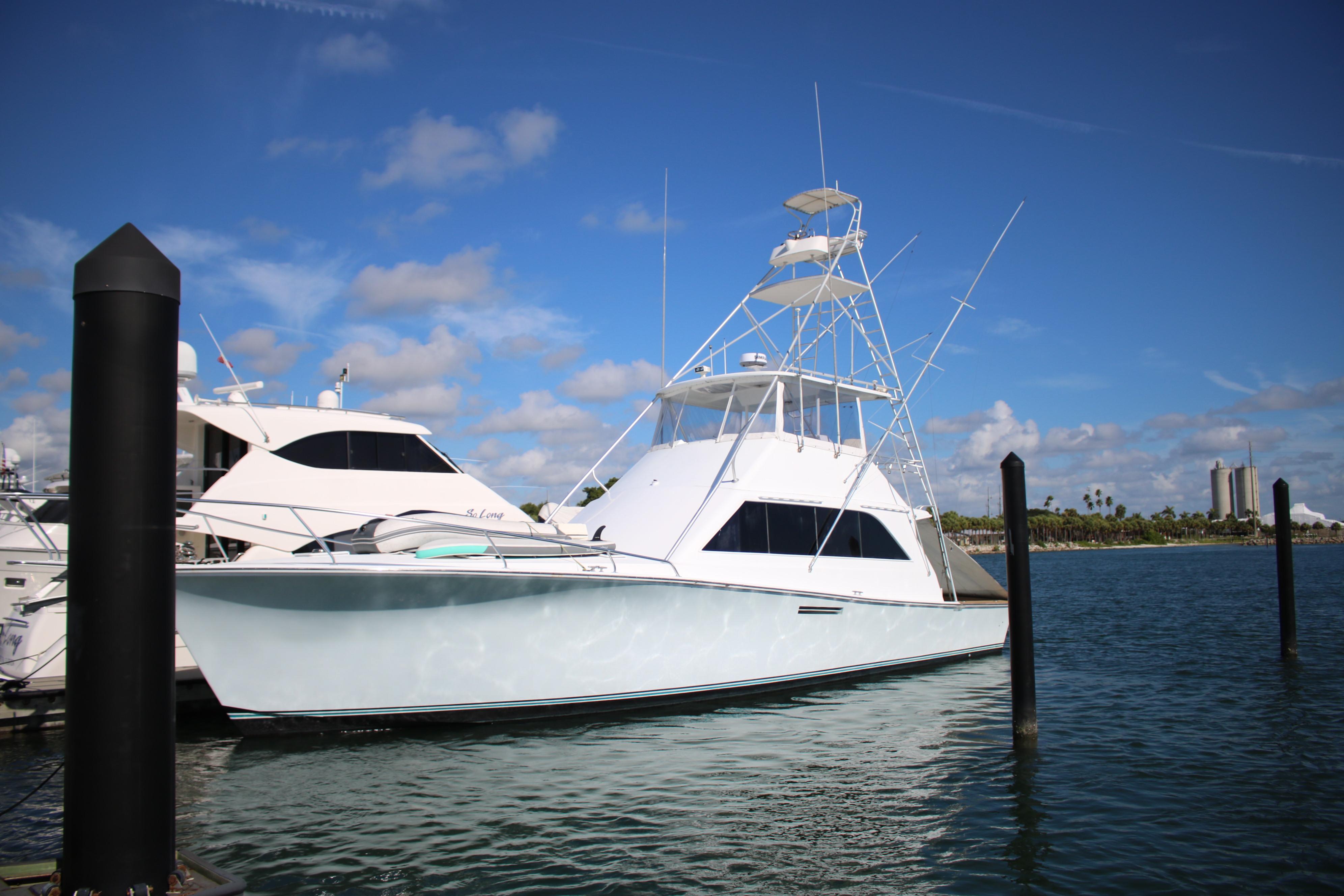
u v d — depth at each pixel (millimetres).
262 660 9398
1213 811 7934
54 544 11016
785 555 12586
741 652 11641
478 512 14492
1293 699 12555
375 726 9875
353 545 10500
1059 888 6332
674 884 6344
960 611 15102
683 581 10836
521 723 10383
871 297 14867
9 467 14930
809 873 6562
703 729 10477
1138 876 6551
